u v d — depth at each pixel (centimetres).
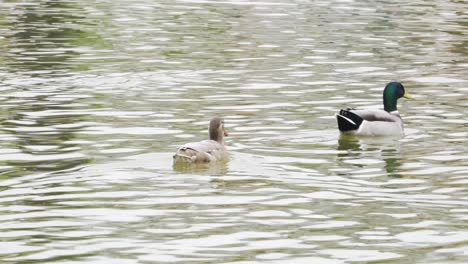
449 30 3822
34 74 2897
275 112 2477
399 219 1667
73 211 1678
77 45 3400
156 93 2681
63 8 4284
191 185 1827
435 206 1742
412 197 1792
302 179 1889
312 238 1569
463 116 2464
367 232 1598
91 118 2370
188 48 3384
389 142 2203
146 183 1834
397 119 2284
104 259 1466
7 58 3145
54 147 2094
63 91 2672
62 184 1825
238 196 1769
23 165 1952
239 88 2759
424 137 2253
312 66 3095
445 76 2966
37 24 3831
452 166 2003
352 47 3434
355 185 1861
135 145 2116
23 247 1514
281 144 2162
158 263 1453
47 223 1620
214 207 1708
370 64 3139
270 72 2992
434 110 2531
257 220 1647
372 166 1998
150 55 3244
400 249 1526
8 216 1652
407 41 3572
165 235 1570
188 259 1470
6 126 2275
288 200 1756
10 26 3769
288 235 1578
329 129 2311
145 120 2361
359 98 2655
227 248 1517
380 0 4656
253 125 2334
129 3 4491
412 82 2877
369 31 3781
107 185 1820
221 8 4359
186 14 4172
